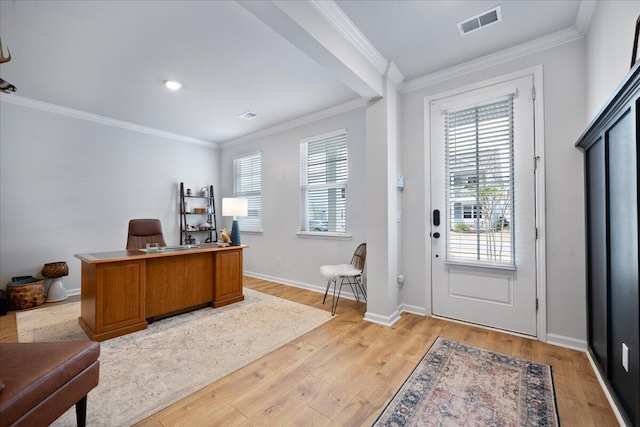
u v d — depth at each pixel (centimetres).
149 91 335
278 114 413
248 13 206
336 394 175
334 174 396
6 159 348
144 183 471
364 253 338
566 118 233
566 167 233
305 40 197
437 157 298
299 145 434
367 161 298
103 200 426
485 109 272
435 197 300
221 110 397
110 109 393
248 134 511
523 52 250
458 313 288
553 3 199
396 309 302
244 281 473
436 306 301
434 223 298
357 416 156
